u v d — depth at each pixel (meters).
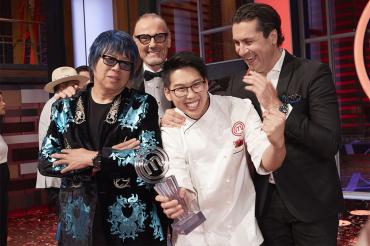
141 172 1.48
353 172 6.07
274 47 1.77
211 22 6.04
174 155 1.57
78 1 7.18
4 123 6.83
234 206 1.56
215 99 1.61
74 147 1.66
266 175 1.71
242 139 1.58
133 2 6.61
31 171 7.05
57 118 1.71
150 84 2.30
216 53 6.03
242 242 1.55
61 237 1.71
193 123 1.56
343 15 6.10
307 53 5.34
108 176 1.58
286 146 1.74
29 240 5.18
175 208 1.44
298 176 1.73
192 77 1.50
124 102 1.67
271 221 1.78
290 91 1.78
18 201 6.88
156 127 1.64
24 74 7.08
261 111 1.80
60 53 7.34
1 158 3.74
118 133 1.64
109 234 1.59
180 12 6.45
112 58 1.59
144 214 1.59
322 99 1.71
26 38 7.99
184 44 6.48
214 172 1.55
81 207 1.61
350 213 4.73
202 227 1.56
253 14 1.70
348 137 7.00
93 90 1.72
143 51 2.31
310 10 5.32
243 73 1.94
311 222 1.71
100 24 7.02
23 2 8.05
